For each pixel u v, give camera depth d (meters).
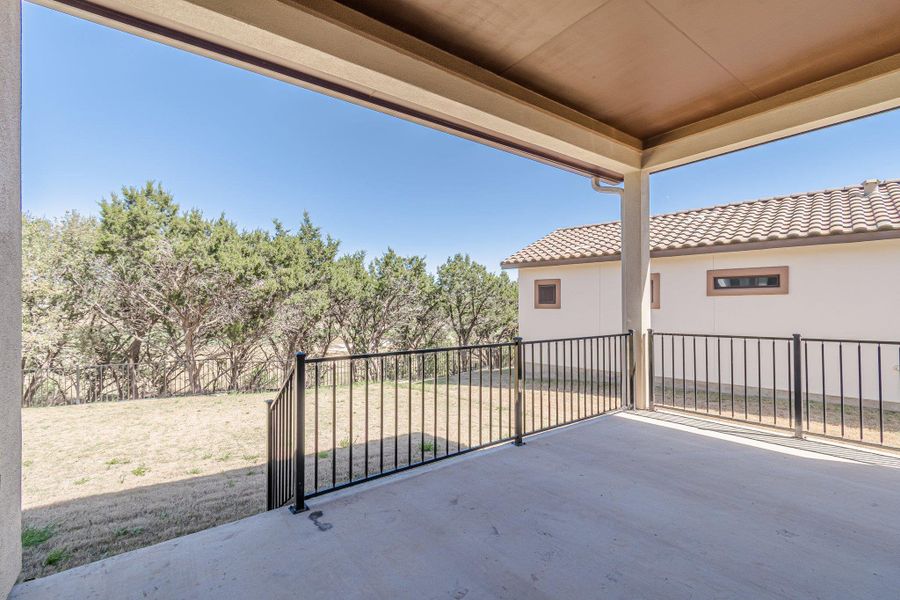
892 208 5.81
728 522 2.29
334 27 2.50
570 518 2.35
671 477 2.91
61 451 4.90
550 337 9.24
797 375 3.74
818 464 3.13
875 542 2.09
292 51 2.46
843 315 5.82
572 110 3.87
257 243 10.23
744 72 3.22
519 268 9.73
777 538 2.13
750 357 6.59
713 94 3.59
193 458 4.62
